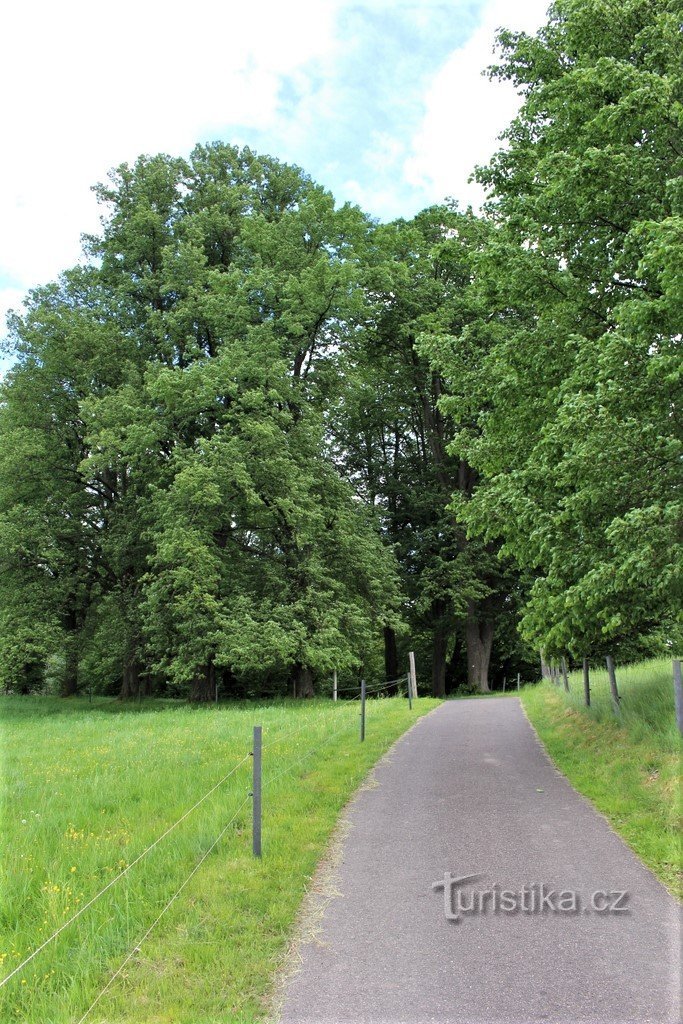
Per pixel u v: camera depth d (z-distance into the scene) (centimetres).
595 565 941
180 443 2703
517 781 990
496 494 1173
